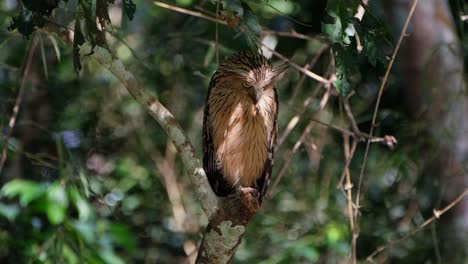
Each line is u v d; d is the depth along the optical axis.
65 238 11.23
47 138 15.04
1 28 11.54
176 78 14.87
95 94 15.92
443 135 12.12
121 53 13.95
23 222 11.73
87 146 16.02
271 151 9.86
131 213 16.06
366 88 13.66
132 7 7.57
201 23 13.77
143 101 7.94
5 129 12.64
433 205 12.58
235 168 9.74
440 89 12.26
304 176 15.02
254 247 15.34
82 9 7.38
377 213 13.76
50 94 15.47
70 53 14.02
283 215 15.34
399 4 12.84
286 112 13.95
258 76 9.36
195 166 7.89
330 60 10.68
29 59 10.62
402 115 13.02
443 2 12.89
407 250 13.24
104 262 11.38
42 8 7.24
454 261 12.52
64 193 11.13
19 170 14.31
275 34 11.69
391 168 13.13
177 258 16.20
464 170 11.98
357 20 7.78
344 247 13.64
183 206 16.33
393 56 9.12
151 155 16.44
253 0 10.40
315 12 13.00
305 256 13.97
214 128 9.69
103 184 15.49
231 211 7.76
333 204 14.68
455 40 12.66
